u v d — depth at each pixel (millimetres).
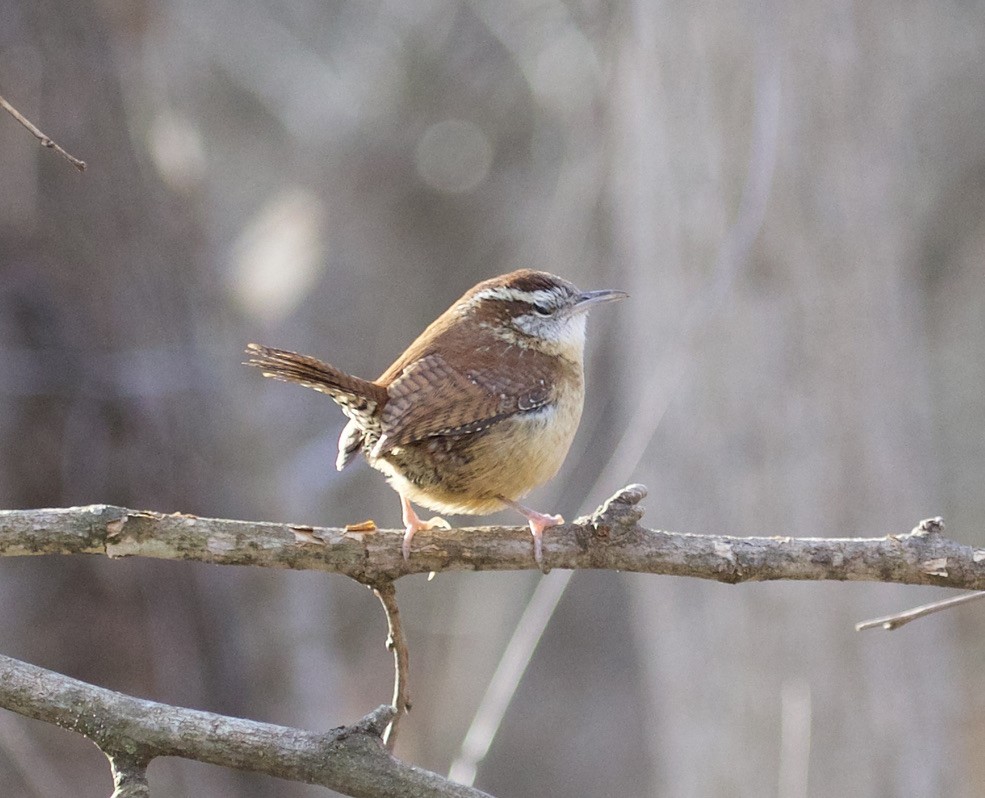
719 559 6059
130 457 12086
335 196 23578
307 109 23844
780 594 12258
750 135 12086
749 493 12148
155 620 12148
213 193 22422
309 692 13602
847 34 12320
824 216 12125
